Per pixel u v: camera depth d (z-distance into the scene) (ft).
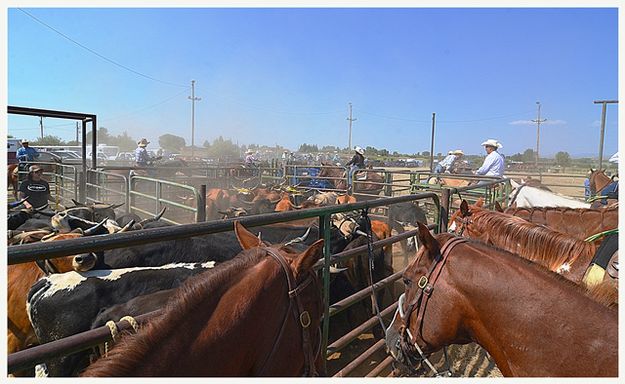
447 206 16.33
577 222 16.42
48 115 28.22
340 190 43.24
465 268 6.93
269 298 5.77
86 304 9.86
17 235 14.11
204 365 5.05
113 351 4.80
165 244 12.91
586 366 5.78
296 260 6.24
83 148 31.60
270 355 5.69
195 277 5.74
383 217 24.81
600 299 6.33
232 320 5.37
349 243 16.57
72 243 5.64
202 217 20.57
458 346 16.46
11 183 39.78
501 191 34.50
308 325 6.16
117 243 6.14
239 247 14.51
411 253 28.71
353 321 17.03
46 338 9.96
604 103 45.83
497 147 35.06
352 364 11.71
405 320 7.54
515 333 6.33
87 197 32.01
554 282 6.35
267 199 33.47
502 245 10.31
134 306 9.59
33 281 11.45
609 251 8.27
